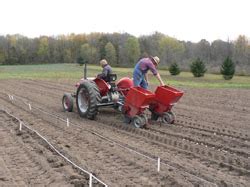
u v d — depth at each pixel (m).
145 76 11.23
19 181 5.92
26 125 10.31
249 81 38.53
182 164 6.86
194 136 9.30
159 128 10.17
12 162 6.93
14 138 8.78
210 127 10.63
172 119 10.88
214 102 16.81
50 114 12.27
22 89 21.69
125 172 6.37
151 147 8.10
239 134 9.80
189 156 7.48
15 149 7.81
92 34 87.75
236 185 5.83
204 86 26.86
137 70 10.95
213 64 64.25
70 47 85.62
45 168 6.52
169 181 5.94
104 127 10.24
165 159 7.12
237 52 67.12
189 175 6.21
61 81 29.03
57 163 6.73
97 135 9.15
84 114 11.59
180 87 25.66
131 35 83.44
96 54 76.56
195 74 43.94
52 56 84.62
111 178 6.02
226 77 40.59
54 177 6.06
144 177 6.12
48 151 7.60
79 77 35.88
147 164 6.77
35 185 5.73
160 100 10.77
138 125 10.20
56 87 23.23
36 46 84.69
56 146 7.95
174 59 72.19
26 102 15.46
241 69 57.00
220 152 7.87
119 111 12.59
